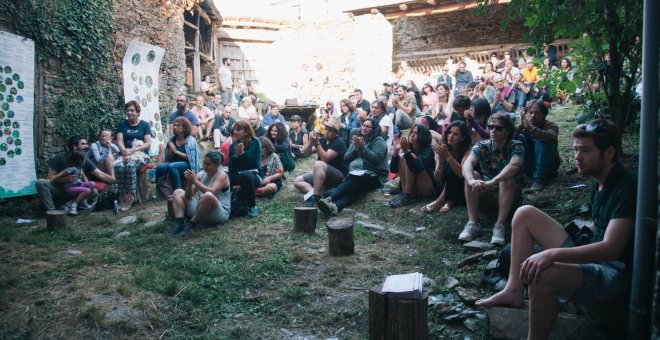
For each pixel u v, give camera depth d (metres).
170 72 12.04
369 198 6.23
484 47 17.28
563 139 7.23
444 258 4.26
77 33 8.29
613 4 4.41
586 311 2.67
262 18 21.47
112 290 3.72
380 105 8.38
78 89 8.45
